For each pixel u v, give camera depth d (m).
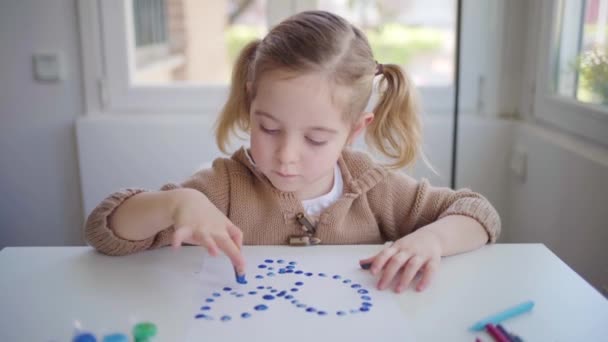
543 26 1.60
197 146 1.78
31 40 1.79
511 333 0.62
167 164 1.79
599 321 0.66
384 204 1.01
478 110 1.81
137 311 0.67
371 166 1.02
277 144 0.80
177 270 0.78
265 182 0.96
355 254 0.84
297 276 0.76
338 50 0.82
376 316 0.66
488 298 0.71
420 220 1.01
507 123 1.72
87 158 1.80
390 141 0.98
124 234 0.82
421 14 1.79
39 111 1.84
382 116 0.97
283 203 0.96
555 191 1.42
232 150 1.62
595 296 0.72
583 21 1.42
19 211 1.90
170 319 0.65
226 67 1.86
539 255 0.84
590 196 1.24
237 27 1.83
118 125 1.77
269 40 0.84
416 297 0.71
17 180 1.88
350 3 1.79
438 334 0.62
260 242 0.96
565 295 0.72
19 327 0.64
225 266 0.79
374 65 0.90
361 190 1.00
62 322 0.65
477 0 1.73
